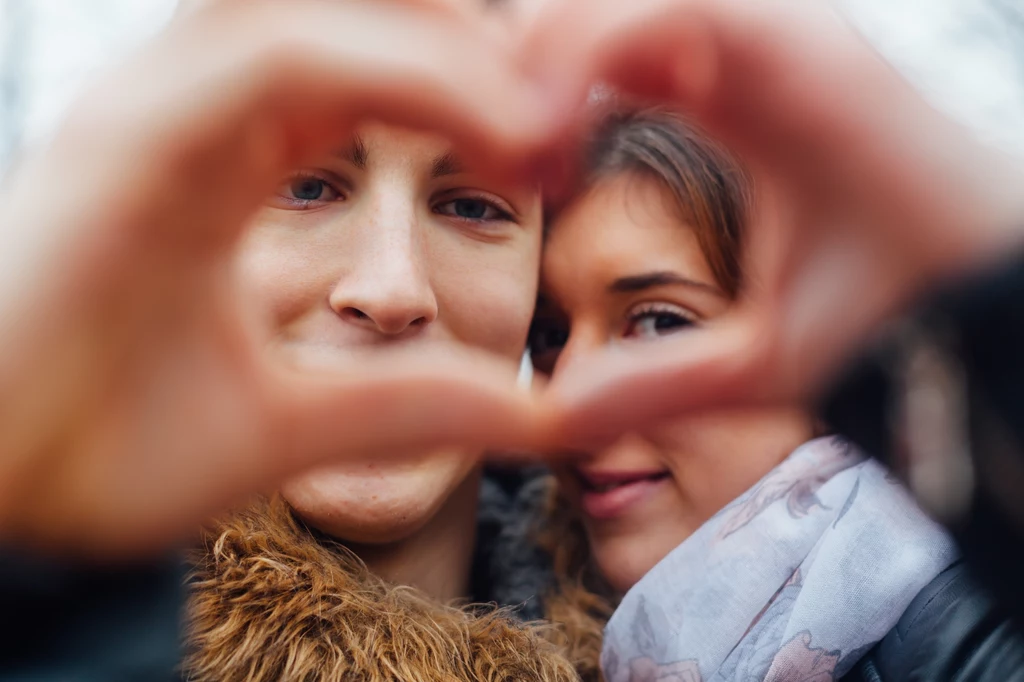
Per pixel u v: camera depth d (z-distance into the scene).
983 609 0.33
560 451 0.12
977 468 0.16
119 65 0.11
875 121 0.13
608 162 0.42
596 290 0.42
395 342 0.32
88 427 0.11
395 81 0.10
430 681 0.30
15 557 0.12
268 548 0.31
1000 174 0.14
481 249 0.37
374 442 0.12
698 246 0.41
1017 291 0.14
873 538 0.37
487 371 0.12
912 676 0.33
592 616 0.43
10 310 0.11
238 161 0.11
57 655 0.14
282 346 0.32
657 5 0.12
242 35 0.11
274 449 0.12
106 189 0.11
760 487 0.40
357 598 0.32
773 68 0.13
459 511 0.40
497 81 0.11
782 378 0.13
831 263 0.14
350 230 0.32
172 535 0.12
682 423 0.42
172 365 0.11
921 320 0.15
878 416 0.16
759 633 0.37
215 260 0.11
